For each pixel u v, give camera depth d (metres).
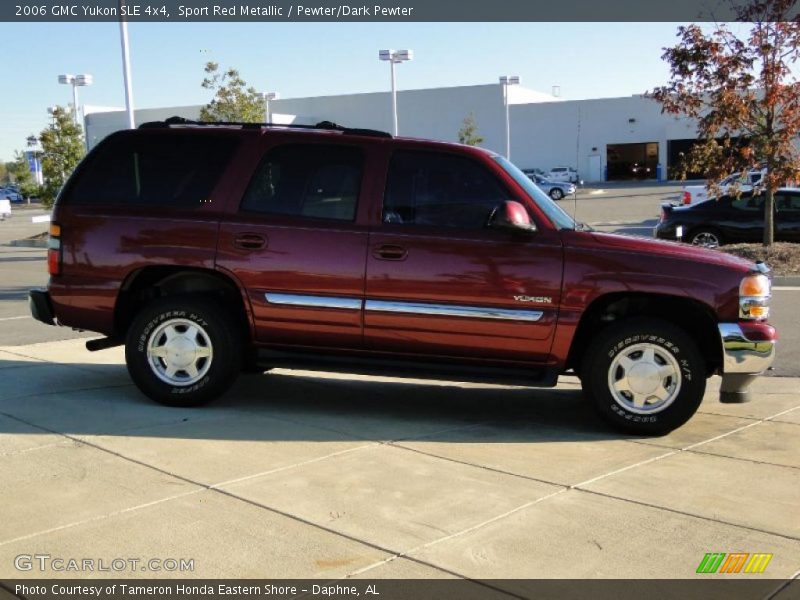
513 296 5.88
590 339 6.24
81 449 5.39
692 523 4.37
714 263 5.85
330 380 7.71
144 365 6.39
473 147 6.16
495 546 4.05
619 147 61.34
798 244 16.94
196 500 4.55
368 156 6.19
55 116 28.53
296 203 6.23
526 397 7.27
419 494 4.71
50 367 8.04
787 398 7.23
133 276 6.38
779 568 3.88
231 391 7.12
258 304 6.20
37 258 22.23
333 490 4.75
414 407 6.79
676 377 5.86
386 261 5.99
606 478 5.04
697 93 16.33
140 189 6.47
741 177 16.59
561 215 6.36
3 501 4.50
